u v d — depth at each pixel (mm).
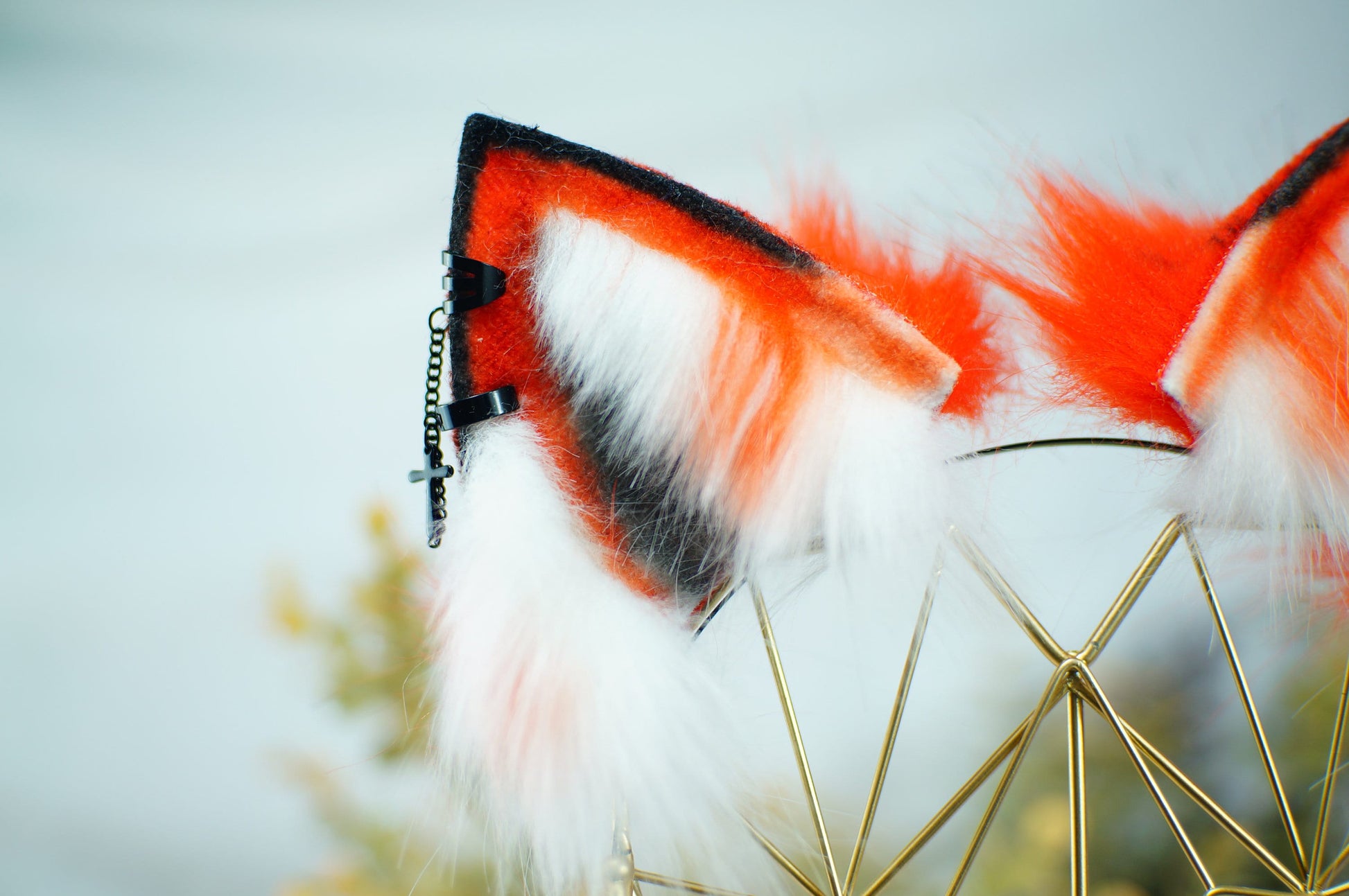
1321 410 511
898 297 519
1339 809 584
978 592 521
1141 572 521
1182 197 540
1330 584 534
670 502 507
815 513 504
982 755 593
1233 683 590
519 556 503
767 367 503
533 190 505
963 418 519
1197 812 589
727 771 510
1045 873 585
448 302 509
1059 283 531
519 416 507
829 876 512
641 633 505
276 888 654
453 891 551
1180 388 515
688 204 502
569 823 503
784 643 551
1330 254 512
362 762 581
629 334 502
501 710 503
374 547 591
